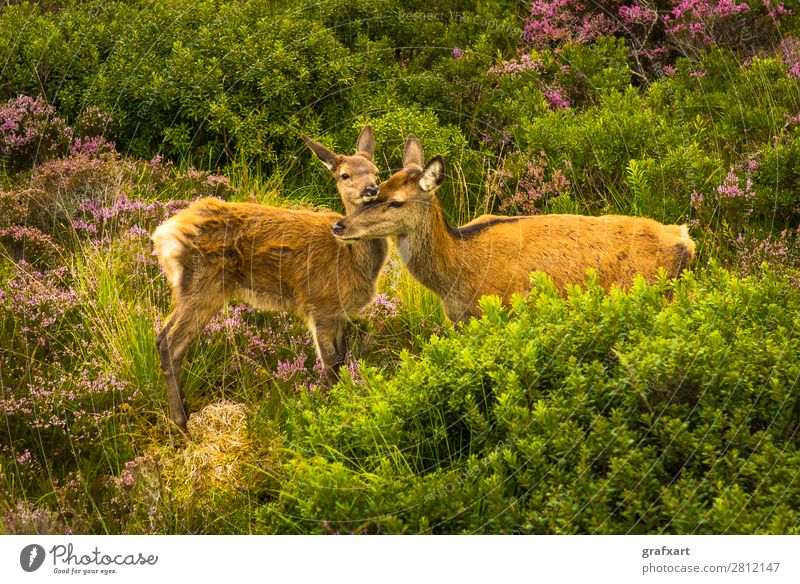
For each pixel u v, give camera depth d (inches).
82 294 547.8
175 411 494.3
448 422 418.9
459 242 514.9
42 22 764.6
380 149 705.0
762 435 357.4
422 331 571.5
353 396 445.1
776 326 423.2
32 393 475.5
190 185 671.8
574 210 634.8
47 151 692.1
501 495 360.5
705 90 753.6
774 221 631.2
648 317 423.5
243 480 446.6
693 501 345.7
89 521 416.2
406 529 359.9
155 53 751.7
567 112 725.9
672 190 639.8
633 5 841.5
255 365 539.5
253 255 522.0
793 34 799.1
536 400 397.4
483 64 791.1
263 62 730.8
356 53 793.6
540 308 439.5
